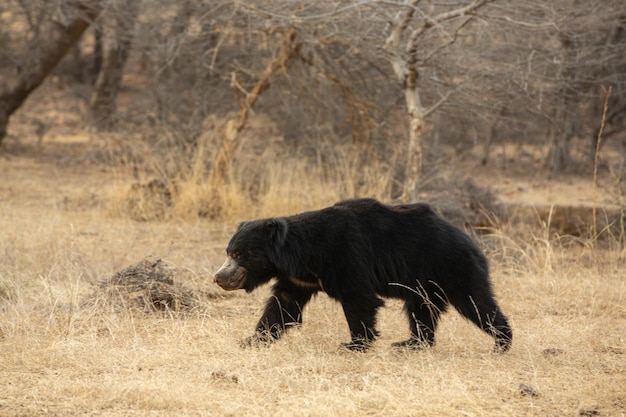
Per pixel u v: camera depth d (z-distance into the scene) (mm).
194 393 10953
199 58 30578
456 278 13375
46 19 40625
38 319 14953
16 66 44531
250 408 10539
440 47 21531
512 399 11164
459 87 22438
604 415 10609
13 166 39062
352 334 13273
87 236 23578
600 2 23359
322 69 27125
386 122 28391
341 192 26906
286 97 31266
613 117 39531
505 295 17875
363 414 10469
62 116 53688
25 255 19469
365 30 23391
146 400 10688
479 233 25000
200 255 21703
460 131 29766
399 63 22953
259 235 12961
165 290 16297
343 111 30500
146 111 37188
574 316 16141
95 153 42438
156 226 25812
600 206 26250
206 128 30203
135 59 51062
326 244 13039
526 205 27328
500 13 21984
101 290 16281
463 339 14273
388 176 26234
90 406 10602
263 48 28844
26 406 10547
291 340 13984
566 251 23141
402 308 15797
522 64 23344
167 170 29312
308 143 32031
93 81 60375
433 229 13453
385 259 13227
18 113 54000
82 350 13086
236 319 15703
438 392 11164
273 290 13961
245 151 33312
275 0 23281
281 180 28859
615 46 24328
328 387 11492
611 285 18500
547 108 27078
